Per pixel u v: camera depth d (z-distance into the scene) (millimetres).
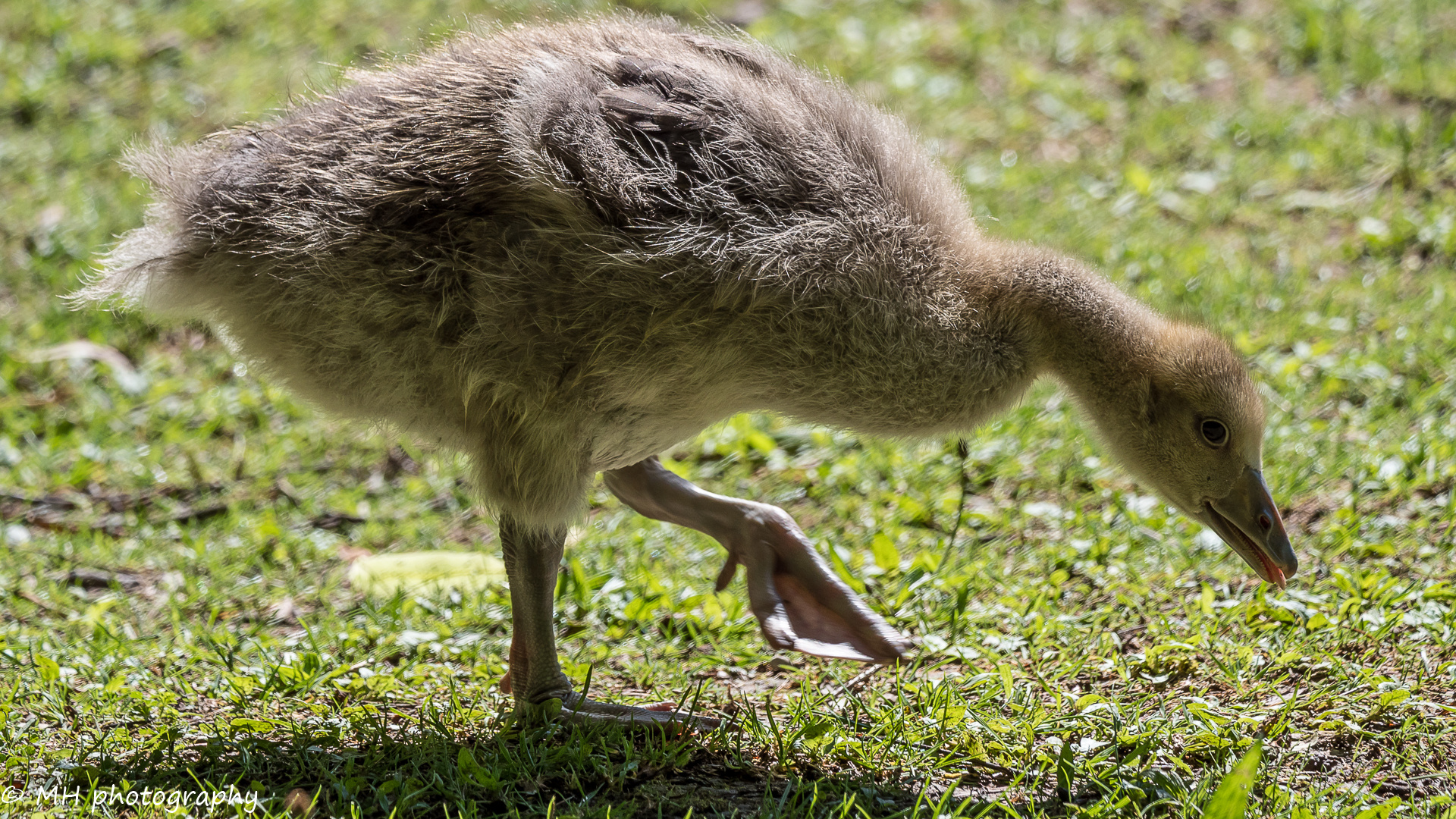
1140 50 20984
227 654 9609
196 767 7996
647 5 21828
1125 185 17328
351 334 8344
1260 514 9133
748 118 8438
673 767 7992
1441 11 20969
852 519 11984
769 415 13789
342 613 10750
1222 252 15734
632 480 9625
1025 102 19750
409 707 9047
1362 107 18797
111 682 9008
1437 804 7387
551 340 8117
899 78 20172
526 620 8727
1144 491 11820
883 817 7465
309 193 8391
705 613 10289
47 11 22359
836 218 8359
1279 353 13781
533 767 7867
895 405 8625
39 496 13000
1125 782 7621
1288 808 7328
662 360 8195
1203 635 9336
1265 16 21641
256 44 21422
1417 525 10570
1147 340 9250
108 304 11133
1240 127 18281
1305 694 8594
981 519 11578
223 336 8969
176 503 12961
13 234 17125
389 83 8797
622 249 8000
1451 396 12500
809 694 8906
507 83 8438
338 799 7590
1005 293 9047
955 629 9711
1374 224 15758
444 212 8117
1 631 10227
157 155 8945
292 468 13555
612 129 8219
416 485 13031
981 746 8086
